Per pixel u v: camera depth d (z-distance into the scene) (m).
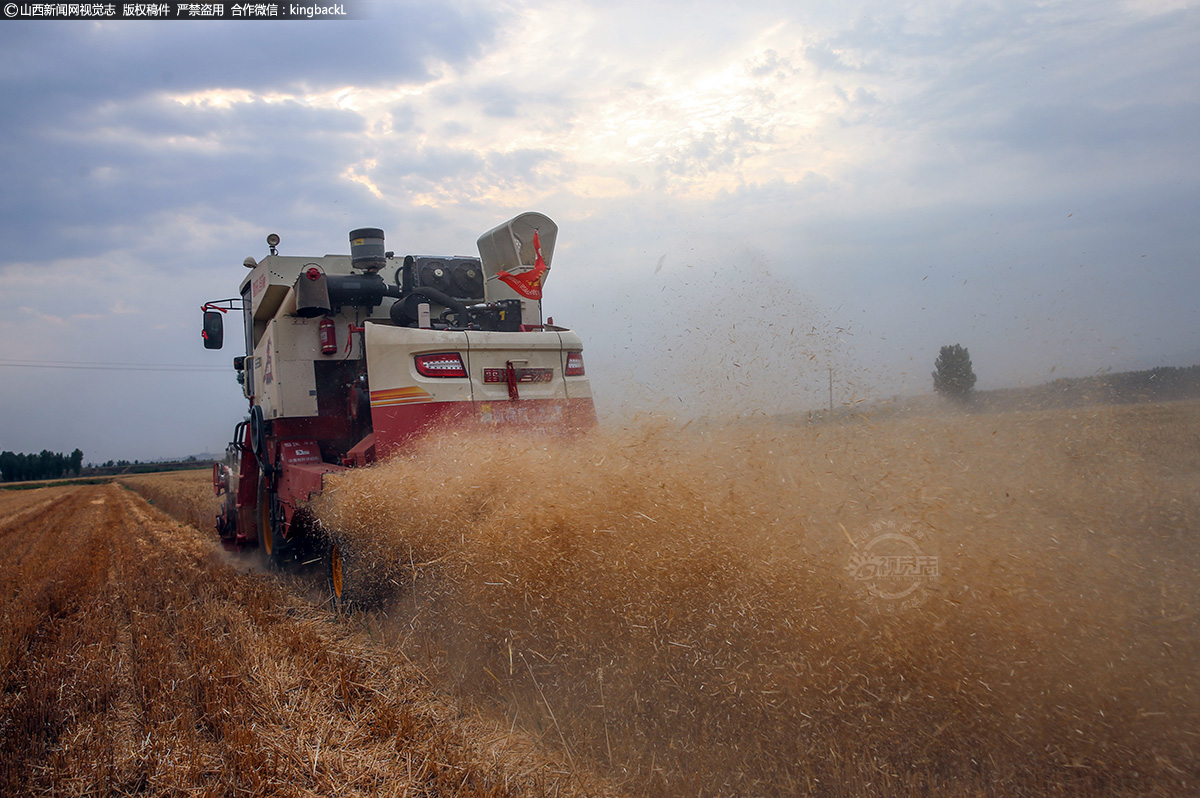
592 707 3.73
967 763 3.05
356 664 4.80
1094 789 2.86
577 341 6.77
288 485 7.70
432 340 6.13
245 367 10.14
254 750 3.68
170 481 49.38
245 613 6.63
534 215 7.75
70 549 13.72
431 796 3.21
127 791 3.60
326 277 7.58
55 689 5.00
